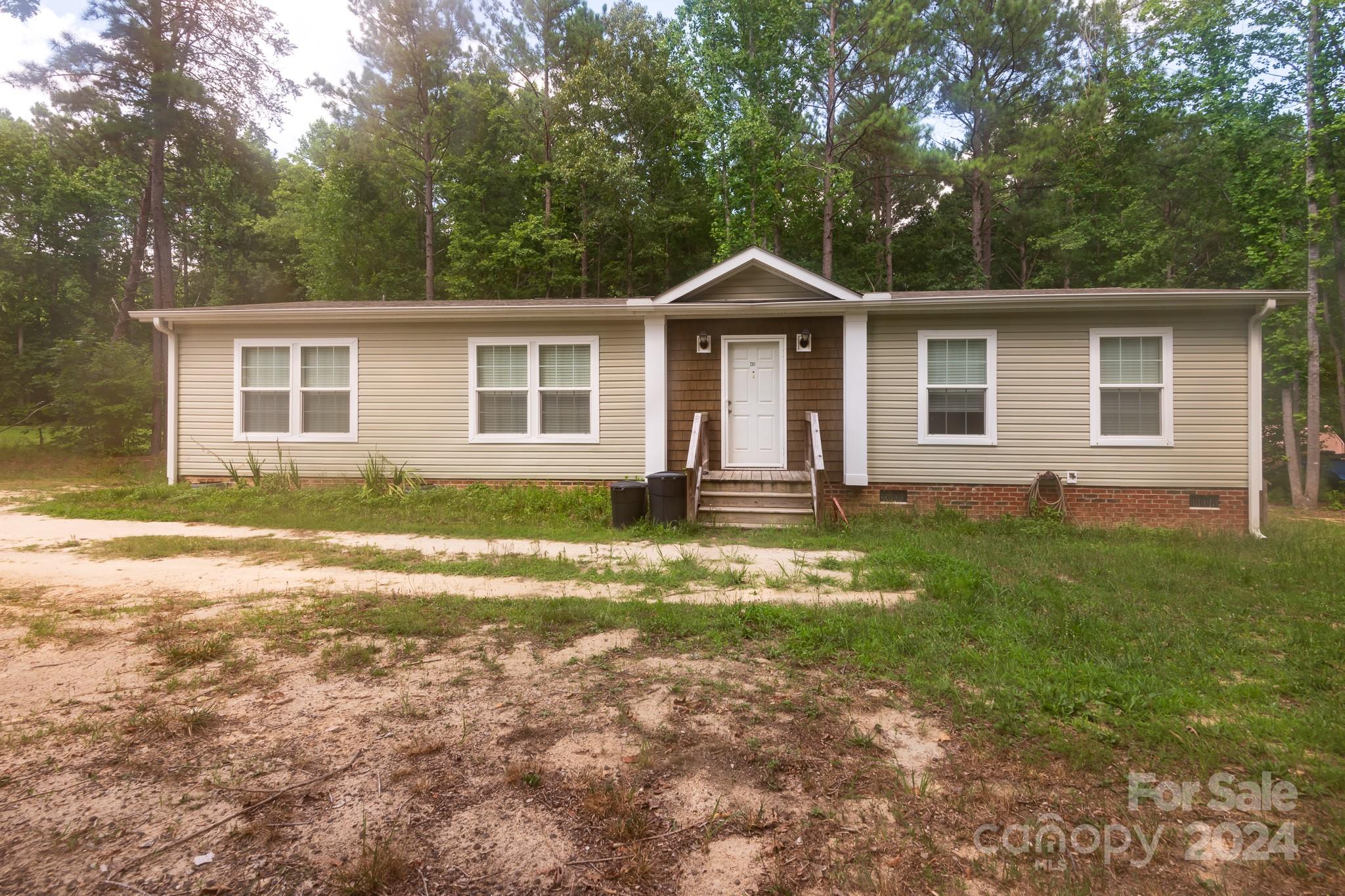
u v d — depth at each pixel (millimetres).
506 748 3336
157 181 20906
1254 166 16719
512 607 5688
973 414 11000
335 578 6859
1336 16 14875
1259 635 5082
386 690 4023
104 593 6219
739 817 2793
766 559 7922
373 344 12336
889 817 2812
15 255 28641
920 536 8992
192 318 12227
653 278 29375
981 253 27609
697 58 23891
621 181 24859
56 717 3646
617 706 3812
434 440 12219
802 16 23438
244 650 4680
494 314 11734
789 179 23625
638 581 6805
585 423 12008
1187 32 17250
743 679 4207
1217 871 2486
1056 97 24859
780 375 11508
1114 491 10617
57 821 2730
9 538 8977
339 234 27516
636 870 2461
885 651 4609
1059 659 4484
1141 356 10609
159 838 2627
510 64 26625
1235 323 10344
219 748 3316
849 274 27234
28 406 24156
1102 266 24859
